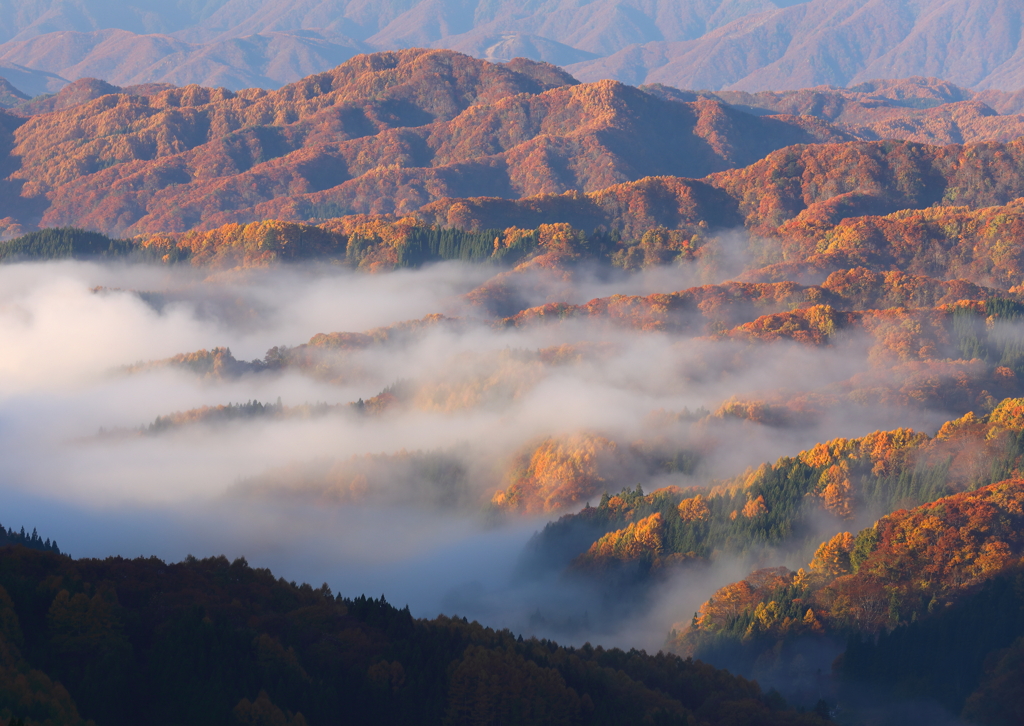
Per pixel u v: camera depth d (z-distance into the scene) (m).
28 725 160.25
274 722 182.12
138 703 185.75
